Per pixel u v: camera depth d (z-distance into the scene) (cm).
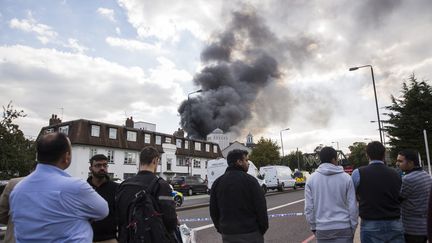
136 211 350
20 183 275
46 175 271
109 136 4941
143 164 393
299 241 955
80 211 269
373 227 435
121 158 5028
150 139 5550
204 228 1177
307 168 4866
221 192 444
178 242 390
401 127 2448
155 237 340
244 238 422
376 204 436
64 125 4800
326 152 468
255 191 430
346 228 441
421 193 447
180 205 2088
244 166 460
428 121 2358
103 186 437
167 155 5628
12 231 385
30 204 261
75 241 258
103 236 423
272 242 946
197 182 3669
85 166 4550
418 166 469
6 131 1898
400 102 2550
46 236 255
